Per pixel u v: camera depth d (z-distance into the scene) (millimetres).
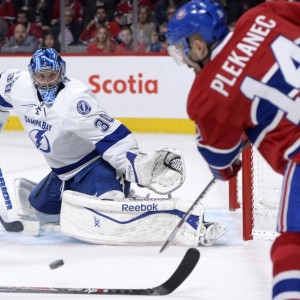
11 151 20172
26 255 10594
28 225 11570
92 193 11422
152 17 23297
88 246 11000
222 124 6516
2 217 12914
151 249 10781
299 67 6473
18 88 11297
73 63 22828
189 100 6574
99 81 22766
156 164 10773
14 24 23906
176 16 6785
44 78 10812
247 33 6609
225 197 14609
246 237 11203
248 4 23125
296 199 6406
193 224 10734
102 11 23328
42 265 10133
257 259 10297
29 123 11297
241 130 6621
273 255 6461
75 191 11500
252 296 8820
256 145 6770
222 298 8727
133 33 23328
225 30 6730
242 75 6434
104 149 10898
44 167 18047
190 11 6699
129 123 22812
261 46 6520
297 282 6219
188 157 19078
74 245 11055
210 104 6469
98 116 10867
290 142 6473
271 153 6637
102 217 10883
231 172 7238
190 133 22531
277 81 6430
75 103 10852
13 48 23859
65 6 23391
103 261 10250
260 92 6434
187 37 6734
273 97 6441
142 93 22609
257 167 16047
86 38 23578
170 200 10820
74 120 10852
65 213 11094
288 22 6711
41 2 23750
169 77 22406
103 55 22641
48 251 10773
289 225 6406
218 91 6438
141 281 9422
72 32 23547
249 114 6496
